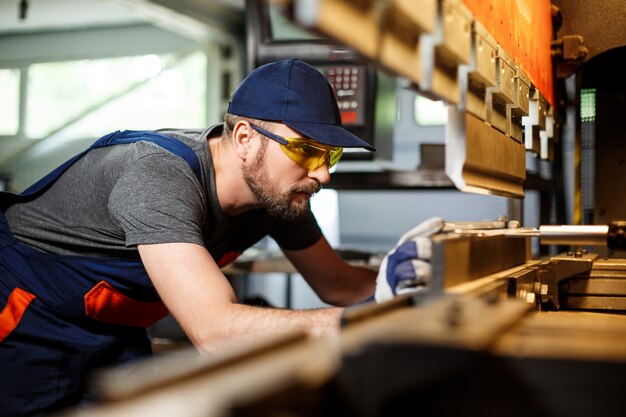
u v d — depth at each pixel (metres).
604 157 2.17
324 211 4.83
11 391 1.75
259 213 1.89
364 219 4.70
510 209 2.07
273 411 0.49
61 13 5.80
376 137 3.10
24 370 1.74
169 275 1.45
